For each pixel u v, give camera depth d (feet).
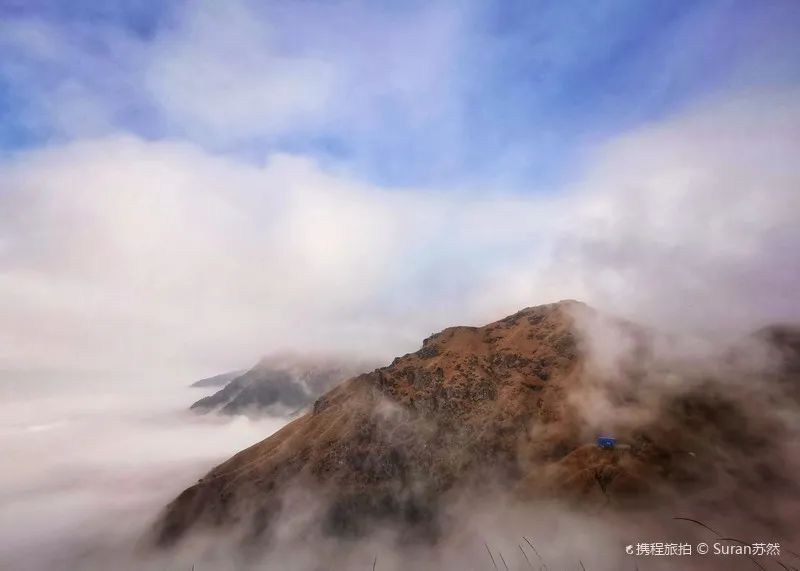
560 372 476.54
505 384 478.59
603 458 372.38
